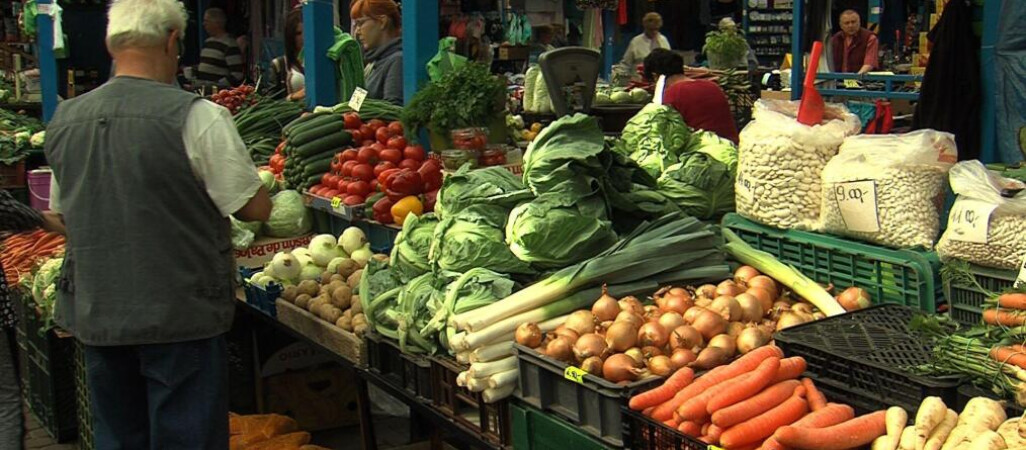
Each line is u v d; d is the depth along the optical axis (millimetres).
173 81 3395
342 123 5594
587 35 13250
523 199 3525
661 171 4355
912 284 3082
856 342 2648
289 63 8055
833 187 3268
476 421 3260
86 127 3188
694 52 14000
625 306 3076
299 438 4539
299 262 4742
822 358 2609
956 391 2393
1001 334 2457
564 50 5805
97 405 3379
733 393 2436
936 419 2264
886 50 11203
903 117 8547
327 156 5492
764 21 13195
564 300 3191
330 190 5234
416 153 5078
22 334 5703
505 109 5527
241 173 3205
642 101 7996
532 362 2928
